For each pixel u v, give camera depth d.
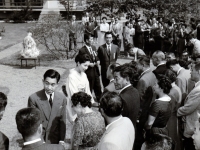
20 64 12.07
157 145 2.53
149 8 19.06
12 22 29.27
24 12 29.33
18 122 2.44
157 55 5.27
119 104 2.95
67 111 4.60
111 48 7.54
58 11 24.23
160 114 3.87
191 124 4.35
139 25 13.74
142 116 4.46
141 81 4.55
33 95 3.90
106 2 17.84
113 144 2.70
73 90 4.66
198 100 4.15
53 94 3.95
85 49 7.17
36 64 12.09
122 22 18.92
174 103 4.41
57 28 12.80
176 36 13.46
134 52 7.90
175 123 4.56
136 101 3.84
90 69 7.13
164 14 19.67
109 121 3.03
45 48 15.38
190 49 11.94
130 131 2.93
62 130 4.02
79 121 3.07
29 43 11.27
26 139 2.50
